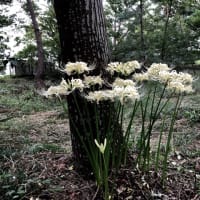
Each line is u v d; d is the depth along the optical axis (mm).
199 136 4805
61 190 2826
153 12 14117
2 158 3684
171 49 12492
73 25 2992
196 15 13383
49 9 16703
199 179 3107
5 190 2754
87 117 2945
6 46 11641
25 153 3863
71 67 2566
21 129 5664
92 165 2756
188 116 6004
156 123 5633
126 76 2844
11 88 12438
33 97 10086
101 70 2977
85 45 2992
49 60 16312
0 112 7941
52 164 3387
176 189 2906
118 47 13055
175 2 13180
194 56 12484
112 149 2900
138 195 2746
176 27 13266
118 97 2531
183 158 3729
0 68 10055
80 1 2969
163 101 7457
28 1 13359
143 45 12680
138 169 2998
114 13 15875
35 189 2820
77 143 3094
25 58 16875
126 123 5797
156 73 2709
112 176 2857
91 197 2742
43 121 6719
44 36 16781
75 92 2939
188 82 2811
